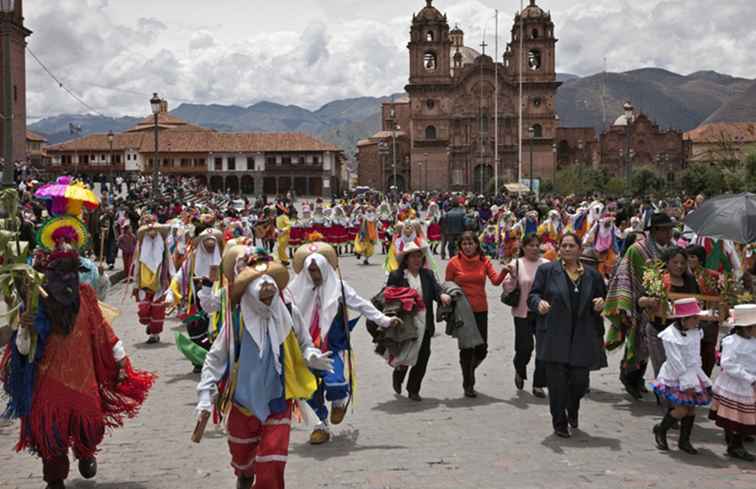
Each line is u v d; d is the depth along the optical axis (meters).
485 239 31.27
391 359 9.33
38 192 7.25
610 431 8.30
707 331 8.96
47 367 6.03
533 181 76.50
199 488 6.50
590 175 92.88
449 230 28.59
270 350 5.89
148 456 7.36
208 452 7.49
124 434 8.10
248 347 5.89
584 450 7.57
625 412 9.11
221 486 6.54
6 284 5.89
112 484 6.60
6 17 15.12
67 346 6.07
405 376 10.86
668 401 7.64
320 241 8.08
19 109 65.50
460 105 114.56
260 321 5.93
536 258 10.04
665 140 124.69
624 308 9.34
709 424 8.65
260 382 5.80
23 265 5.95
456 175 114.50
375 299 9.43
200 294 8.96
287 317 5.97
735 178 60.41
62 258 6.09
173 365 11.66
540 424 8.53
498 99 113.44
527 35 112.19
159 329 13.45
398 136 129.25
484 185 113.88
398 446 7.69
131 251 23.48
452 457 7.32
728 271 12.52
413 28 114.69
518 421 8.65
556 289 8.07
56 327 6.04
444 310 9.55
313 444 7.78
